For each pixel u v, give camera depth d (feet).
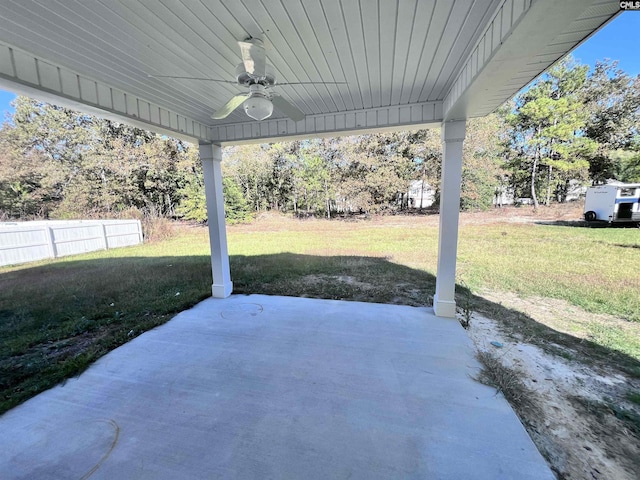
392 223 28.35
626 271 14.99
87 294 14.61
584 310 11.39
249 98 6.07
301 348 8.38
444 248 10.03
